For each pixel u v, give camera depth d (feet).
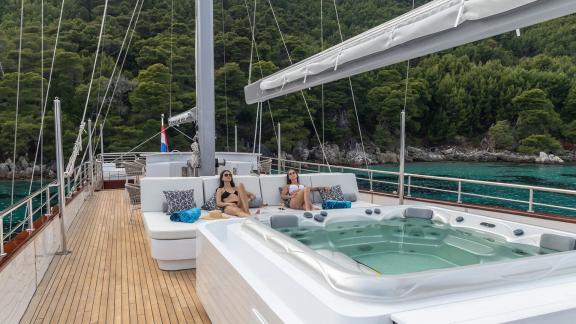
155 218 12.85
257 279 5.65
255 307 5.28
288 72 11.40
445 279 4.88
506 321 4.07
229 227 9.15
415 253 9.18
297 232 10.72
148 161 23.61
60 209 12.82
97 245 13.89
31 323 8.01
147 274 10.95
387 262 8.52
